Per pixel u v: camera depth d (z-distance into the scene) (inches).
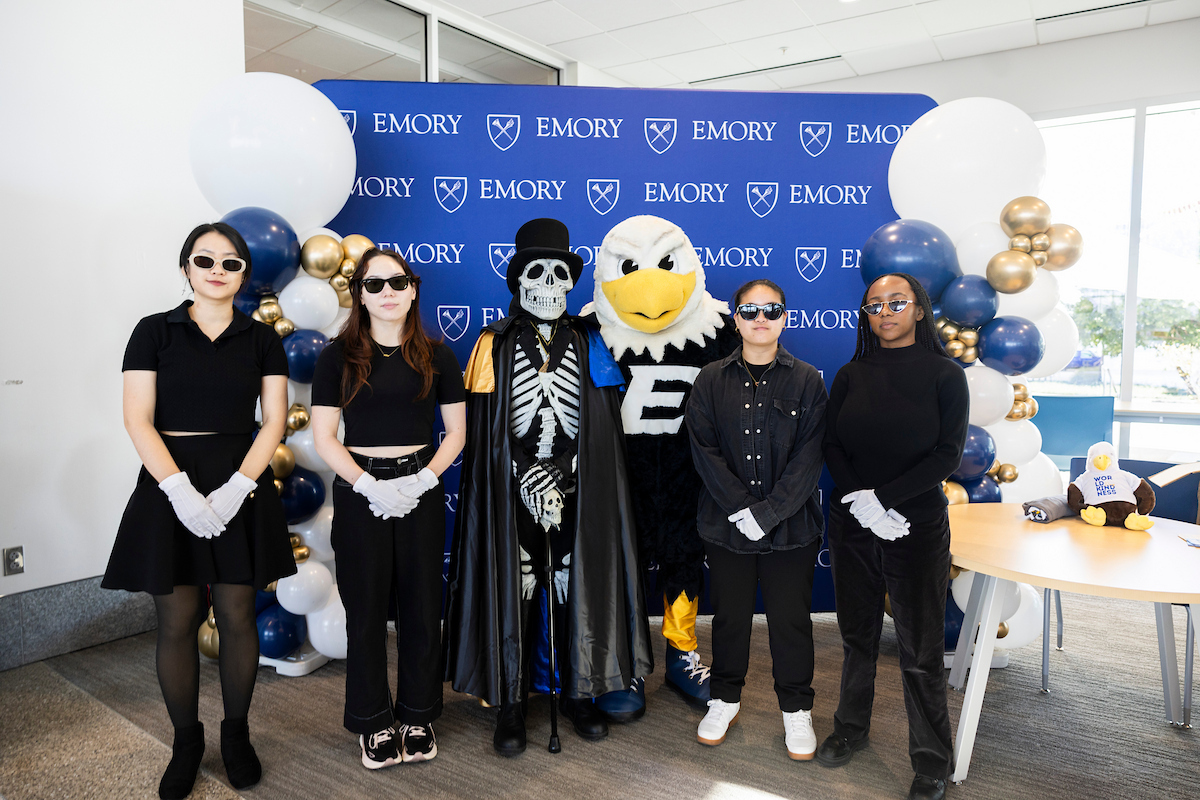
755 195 119.7
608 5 196.4
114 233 114.8
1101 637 116.5
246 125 94.1
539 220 87.9
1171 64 197.9
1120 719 88.9
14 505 106.3
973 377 100.4
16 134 104.6
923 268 99.5
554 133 118.3
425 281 118.3
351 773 77.0
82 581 113.2
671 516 90.6
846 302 121.5
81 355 112.0
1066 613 128.3
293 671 102.2
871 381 71.9
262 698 95.2
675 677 95.3
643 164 118.9
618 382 85.4
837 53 226.4
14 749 82.2
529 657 87.7
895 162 110.3
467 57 217.6
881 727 86.4
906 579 69.1
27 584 107.9
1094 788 74.2
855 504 68.9
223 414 70.8
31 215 106.3
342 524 74.9
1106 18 196.2
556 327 86.4
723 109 118.9
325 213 104.0
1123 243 205.3
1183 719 87.2
